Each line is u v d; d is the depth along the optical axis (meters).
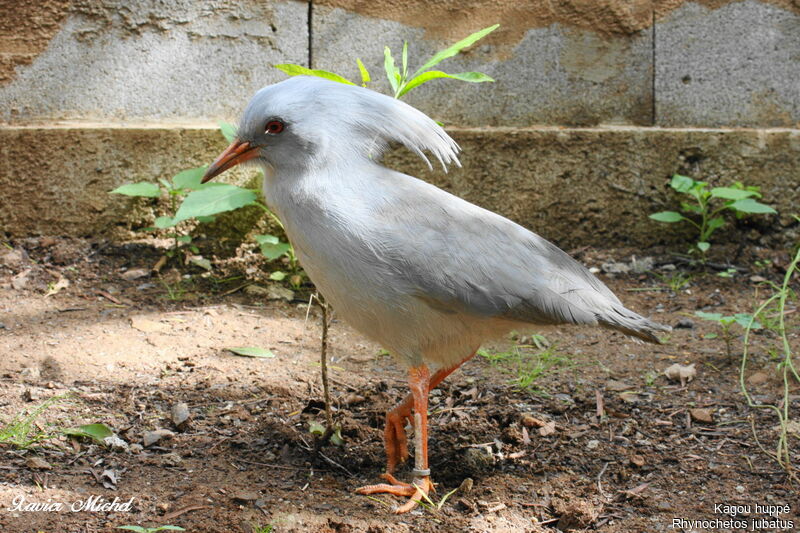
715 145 7.20
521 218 7.23
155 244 6.96
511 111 7.46
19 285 6.21
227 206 6.09
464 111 7.43
